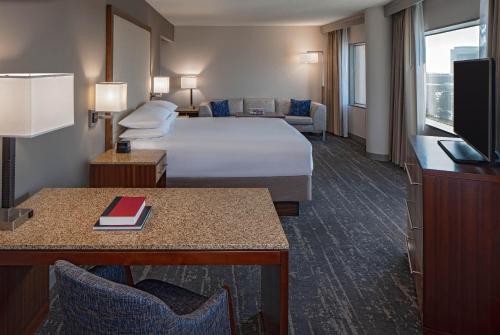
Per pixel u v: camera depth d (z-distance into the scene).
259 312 2.33
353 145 7.99
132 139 3.89
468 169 1.98
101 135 3.53
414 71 5.54
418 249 2.32
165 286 1.68
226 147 3.87
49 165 2.48
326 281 2.69
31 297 2.15
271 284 1.85
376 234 3.51
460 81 2.46
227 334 1.41
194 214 1.83
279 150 3.89
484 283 1.92
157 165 3.17
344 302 2.43
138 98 4.73
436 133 5.19
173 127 4.77
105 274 1.62
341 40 8.48
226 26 9.00
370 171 5.86
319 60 9.24
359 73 8.52
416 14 5.41
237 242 1.52
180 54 9.02
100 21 3.43
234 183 3.88
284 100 9.12
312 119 8.48
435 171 1.99
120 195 2.12
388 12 6.09
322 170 5.95
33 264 1.49
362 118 8.16
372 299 2.47
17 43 2.10
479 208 1.90
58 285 1.20
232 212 1.86
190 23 8.51
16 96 1.53
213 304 1.33
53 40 2.49
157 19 6.69
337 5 6.26
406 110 5.76
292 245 3.28
